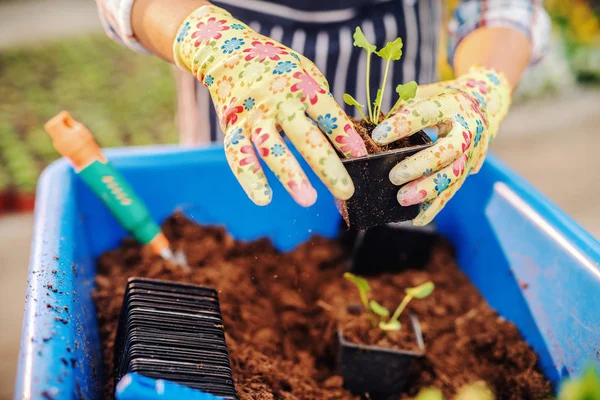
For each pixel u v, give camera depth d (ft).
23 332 3.28
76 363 3.23
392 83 6.19
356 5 5.87
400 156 3.71
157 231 5.18
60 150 4.75
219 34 4.00
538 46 5.72
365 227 3.90
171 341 3.59
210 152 5.62
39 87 16.17
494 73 4.94
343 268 5.68
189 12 4.28
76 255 4.43
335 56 5.91
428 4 6.18
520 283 4.91
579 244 4.35
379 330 4.61
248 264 5.47
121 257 5.34
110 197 4.91
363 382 4.50
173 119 14.97
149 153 5.50
